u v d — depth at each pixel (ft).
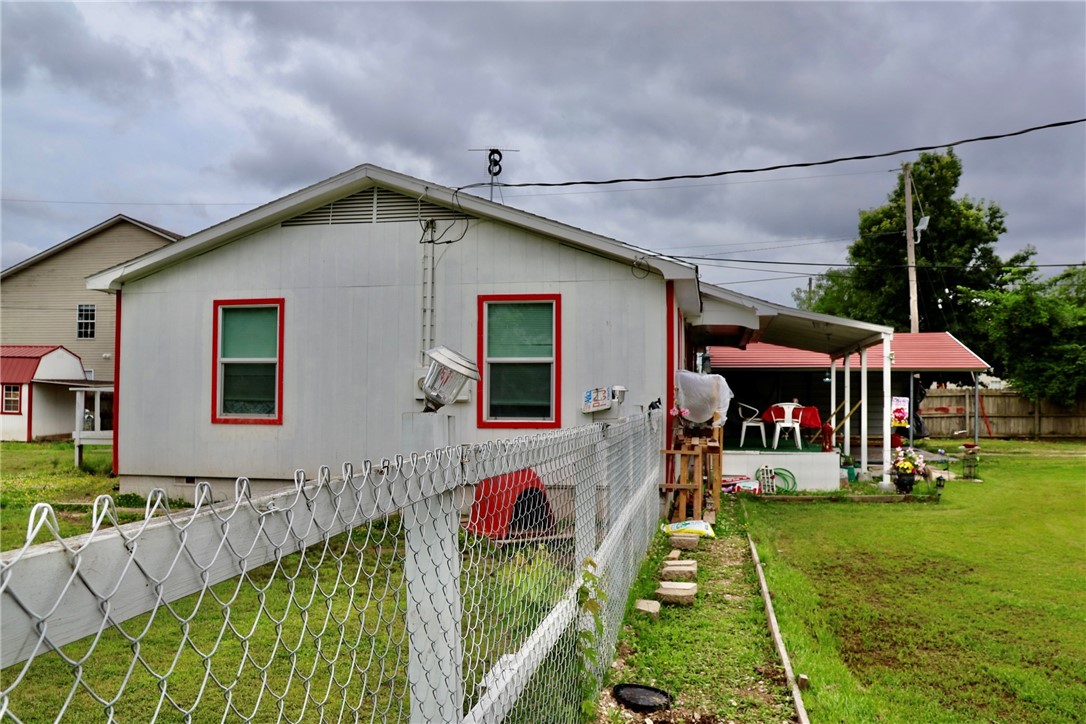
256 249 30.83
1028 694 13.17
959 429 85.10
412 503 5.69
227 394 30.99
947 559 24.52
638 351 28.35
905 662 14.88
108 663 12.79
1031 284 82.53
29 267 80.38
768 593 18.26
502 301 29.12
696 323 38.40
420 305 29.60
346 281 30.12
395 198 29.91
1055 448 71.31
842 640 16.12
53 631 2.67
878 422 65.92
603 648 12.69
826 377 65.16
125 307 31.91
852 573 22.47
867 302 101.19
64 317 79.92
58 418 78.48
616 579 14.56
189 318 31.30
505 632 8.52
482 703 6.95
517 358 29.07
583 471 11.49
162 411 31.42
